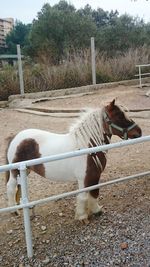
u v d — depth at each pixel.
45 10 16.05
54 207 2.88
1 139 5.15
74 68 9.63
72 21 14.62
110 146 2.24
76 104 7.40
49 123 6.09
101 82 9.71
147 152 4.12
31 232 2.40
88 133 2.46
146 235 2.36
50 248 2.31
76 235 2.44
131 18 16.41
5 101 8.19
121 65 10.32
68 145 2.47
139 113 6.34
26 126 5.96
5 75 8.91
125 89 8.86
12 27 39.12
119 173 3.50
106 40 14.67
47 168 2.50
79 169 2.44
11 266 2.18
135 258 2.14
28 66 10.66
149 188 3.11
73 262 2.15
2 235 2.52
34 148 2.54
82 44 13.52
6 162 2.71
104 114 2.48
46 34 14.58
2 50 33.16
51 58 11.46
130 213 2.68
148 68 10.53
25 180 2.11
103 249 2.26
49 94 8.48
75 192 2.34
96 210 2.62
